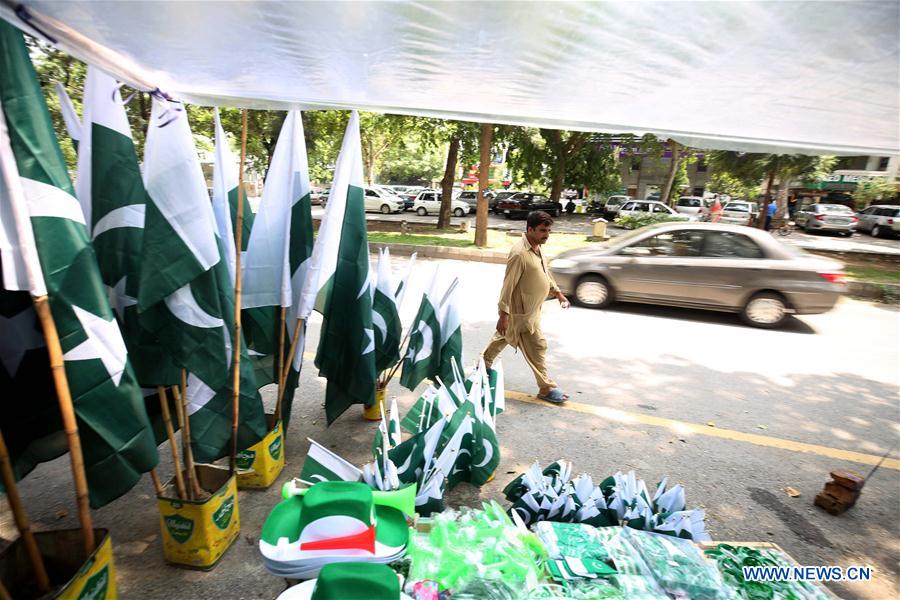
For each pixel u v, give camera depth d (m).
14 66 1.70
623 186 40.28
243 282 3.38
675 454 3.95
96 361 1.95
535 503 2.73
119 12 1.73
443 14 1.72
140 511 3.06
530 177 21.70
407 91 2.80
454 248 13.45
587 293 8.52
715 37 1.75
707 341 6.91
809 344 6.93
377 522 2.31
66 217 1.85
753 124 2.85
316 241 3.24
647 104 2.65
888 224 23.14
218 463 3.40
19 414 2.18
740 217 24.59
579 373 5.56
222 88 2.77
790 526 3.21
